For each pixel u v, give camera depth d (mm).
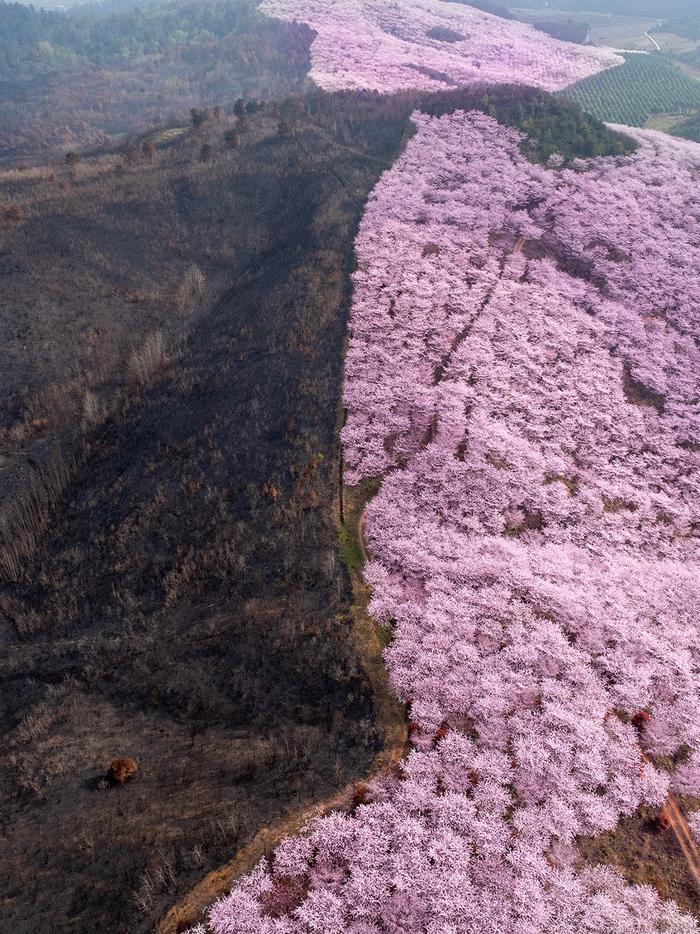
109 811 28109
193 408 54156
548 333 61812
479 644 36031
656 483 51375
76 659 36531
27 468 51781
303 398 51531
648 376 60125
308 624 35844
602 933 25781
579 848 28578
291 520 42188
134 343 64312
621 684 35719
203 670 34531
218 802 28312
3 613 40969
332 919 24828
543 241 72938
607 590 41188
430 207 74375
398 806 28500
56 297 67062
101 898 25062
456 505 44969
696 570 45094
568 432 53344
